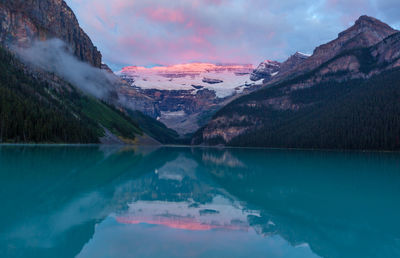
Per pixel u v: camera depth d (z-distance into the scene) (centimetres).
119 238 1419
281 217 1881
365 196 2639
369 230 1622
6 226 1541
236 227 1647
